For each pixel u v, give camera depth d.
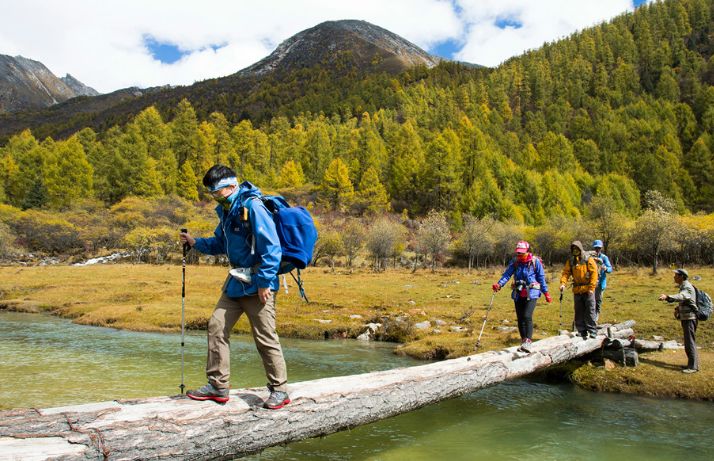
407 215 136.12
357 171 151.38
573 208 129.75
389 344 18.23
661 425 8.26
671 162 158.25
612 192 140.88
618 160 168.25
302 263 5.02
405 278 50.81
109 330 21.36
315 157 165.38
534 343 10.72
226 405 5.00
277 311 25.20
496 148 177.75
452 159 139.12
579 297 11.78
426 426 8.29
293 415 5.25
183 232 5.38
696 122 184.75
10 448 3.65
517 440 7.57
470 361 8.77
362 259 88.12
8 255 77.12
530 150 177.62
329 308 26.62
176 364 13.84
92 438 3.98
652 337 15.16
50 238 86.12
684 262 65.62
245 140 170.00
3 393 10.40
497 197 122.50
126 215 95.12
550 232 83.06
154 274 51.06
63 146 118.88
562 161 168.25
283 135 192.50
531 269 10.60
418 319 22.17
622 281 36.84
